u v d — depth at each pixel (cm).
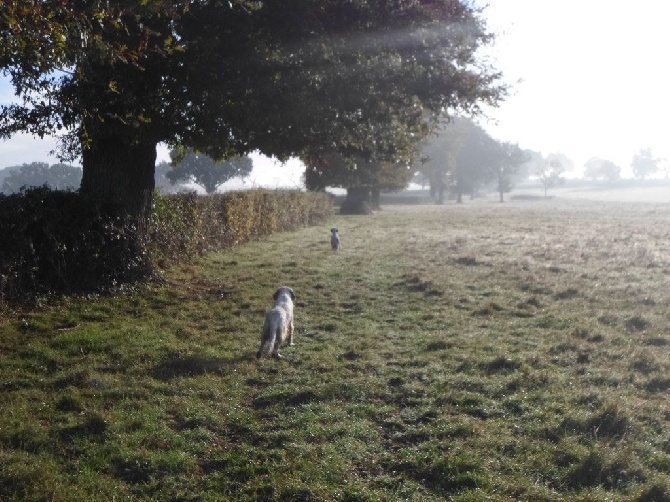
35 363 792
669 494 487
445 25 1286
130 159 1282
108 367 795
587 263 1859
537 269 1742
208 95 1137
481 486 512
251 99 1141
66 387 713
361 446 586
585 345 941
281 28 1127
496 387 743
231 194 2223
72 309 1064
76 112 963
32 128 959
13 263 1007
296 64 1138
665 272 1666
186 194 1775
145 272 1312
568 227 3428
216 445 589
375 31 1210
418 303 1288
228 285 1426
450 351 909
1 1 589
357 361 859
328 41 1158
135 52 789
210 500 487
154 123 1173
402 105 1300
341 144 1307
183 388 729
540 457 559
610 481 521
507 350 914
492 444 586
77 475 518
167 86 1130
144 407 662
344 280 1562
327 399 707
